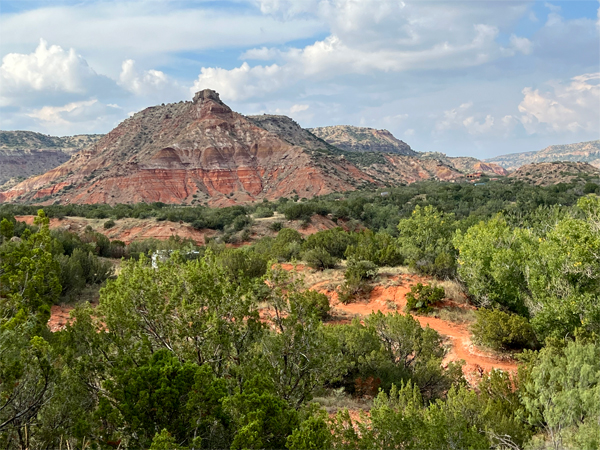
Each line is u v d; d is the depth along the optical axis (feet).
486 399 33.94
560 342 43.73
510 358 50.03
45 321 44.01
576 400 27.17
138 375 24.04
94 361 29.27
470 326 56.13
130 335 30.71
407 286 79.36
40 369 26.73
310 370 32.37
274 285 37.32
